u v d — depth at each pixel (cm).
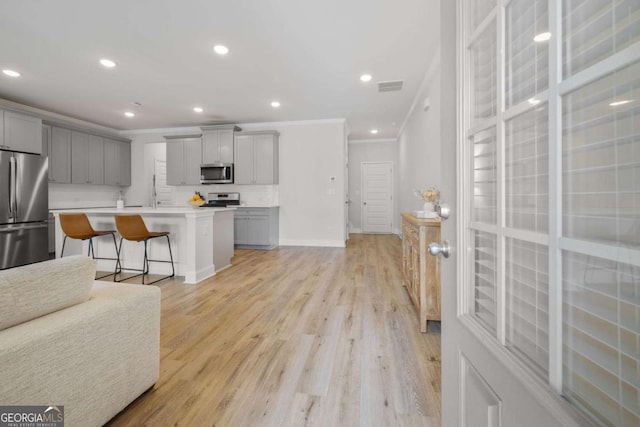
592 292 42
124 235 316
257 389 149
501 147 61
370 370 165
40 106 482
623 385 39
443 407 88
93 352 111
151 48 299
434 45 302
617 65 37
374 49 308
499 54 61
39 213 432
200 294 296
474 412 67
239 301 276
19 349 87
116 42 288
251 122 597
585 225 42
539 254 52
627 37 38
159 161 690
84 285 116
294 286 323
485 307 70
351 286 322
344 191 594
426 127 399
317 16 251
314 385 152
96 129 601
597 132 40
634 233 37
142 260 382
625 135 37
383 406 137
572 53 44
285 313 247
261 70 354
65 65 336
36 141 439
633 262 37
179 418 129
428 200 262
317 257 481
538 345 52
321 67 348
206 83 392
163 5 234
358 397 143
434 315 211
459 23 75
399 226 739
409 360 175
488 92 69
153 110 508
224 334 209
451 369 82
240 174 584
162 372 163
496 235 63
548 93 47
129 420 127
